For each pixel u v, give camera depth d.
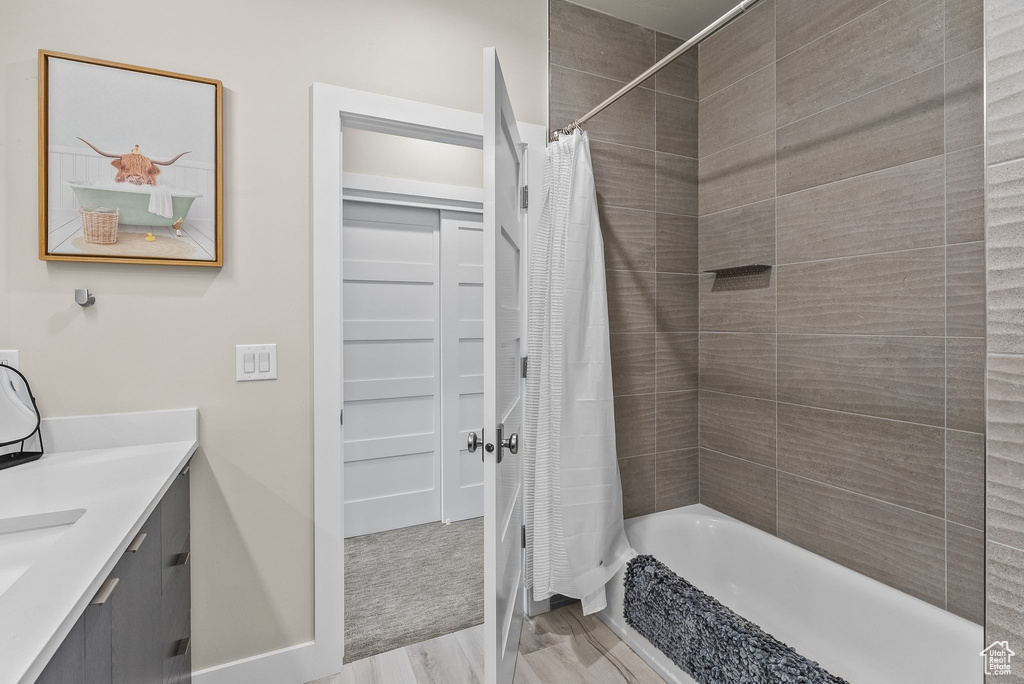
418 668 1.68
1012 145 0.76
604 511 1.89
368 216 2.79
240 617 1.55
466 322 3.01
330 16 1.64
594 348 1.91
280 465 1.60
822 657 1.70
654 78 2.28
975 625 1.40
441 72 1.81
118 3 1.39
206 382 1.50
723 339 2.30
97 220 1.36
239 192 1.53
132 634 0.91
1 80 1.28
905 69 1.58
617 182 2.19
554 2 2.04
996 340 0.78
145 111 1.40
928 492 1.54
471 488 3.04
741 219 2.19
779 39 2.00
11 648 0.52
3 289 1.29
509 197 1.61
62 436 1.34
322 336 1.62
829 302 1.83
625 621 1.86
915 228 1.56
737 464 2.24
